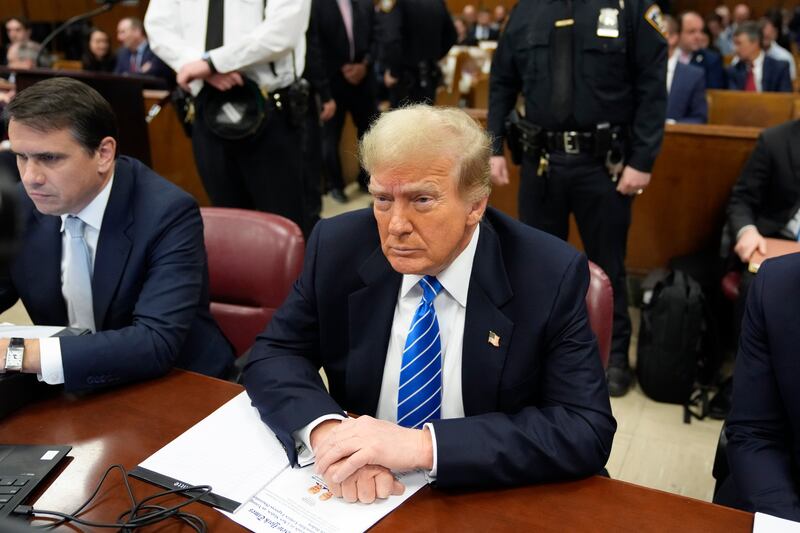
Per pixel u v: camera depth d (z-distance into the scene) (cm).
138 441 110
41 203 136
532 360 116
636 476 222
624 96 243
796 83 604
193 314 146
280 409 114
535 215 266
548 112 247
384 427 105
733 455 122
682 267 298
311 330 131
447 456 99
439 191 100
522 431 104
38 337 130
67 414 118
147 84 408
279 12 223
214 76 224
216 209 174
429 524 93
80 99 134
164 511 93
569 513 95
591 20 236
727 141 302
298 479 102
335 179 495
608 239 259
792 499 111
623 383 269
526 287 117
